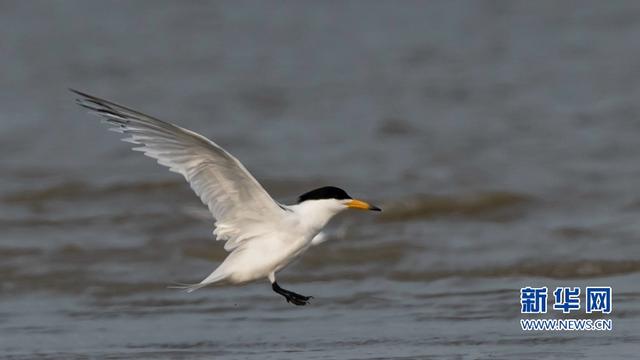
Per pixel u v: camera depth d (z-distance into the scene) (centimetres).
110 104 937
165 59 3322
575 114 2531
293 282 1455
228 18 3878
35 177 2067
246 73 3130
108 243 1653
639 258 1500
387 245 1611
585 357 1087
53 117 2620
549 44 3388
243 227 974
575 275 1452
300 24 3781
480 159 2162
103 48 3475
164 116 2630
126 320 1281
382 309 1301
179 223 1761
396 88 2905
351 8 3994
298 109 2688
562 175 2008
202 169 939
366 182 1995
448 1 4047
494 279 1440
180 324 1255
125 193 1950
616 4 3844
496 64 3167
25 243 1645
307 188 1988
